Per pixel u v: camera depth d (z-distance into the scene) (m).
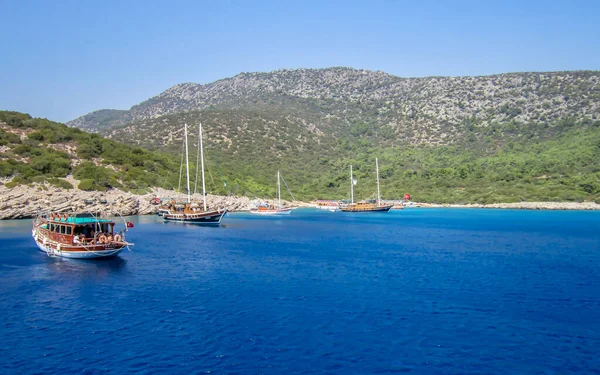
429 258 51.44
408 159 185.50
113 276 41.16
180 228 80.06
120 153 117.81
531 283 39.38
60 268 44.03
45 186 91.75
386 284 38.94
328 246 60.84
